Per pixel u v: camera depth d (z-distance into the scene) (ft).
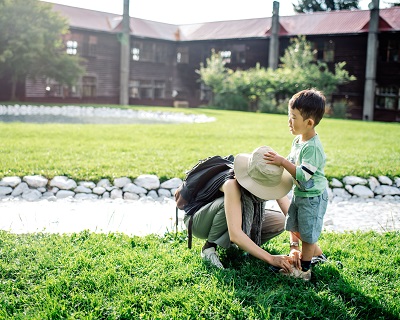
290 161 11.59
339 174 24.77
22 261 11.71
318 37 102.99
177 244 13.67
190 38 120.47
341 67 98.68
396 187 24.70
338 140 40.93
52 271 11.16
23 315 9.36
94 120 63.98
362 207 21.47
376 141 40.68
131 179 22.68
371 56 95.14
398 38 95.55
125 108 83.71
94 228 16.10
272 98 95.86
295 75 92.58
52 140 33.96
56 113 76.79
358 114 99.66
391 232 15.93
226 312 9.62
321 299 10.29
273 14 103.81
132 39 116.16
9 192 20.90
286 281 11.13
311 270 11.68
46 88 103.55
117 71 114.11
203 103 122.52
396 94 96.84
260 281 11.18
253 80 97.25
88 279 10.73
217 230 11.92
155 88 122.72
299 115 10.74
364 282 11.24
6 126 42.42
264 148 11.16
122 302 9.79
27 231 15.17
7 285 10.52
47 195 21.03
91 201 20.40
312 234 11.18
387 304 10.25
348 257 13.00
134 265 11.57
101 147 31.35
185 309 9.63
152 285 10.55
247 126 51.62
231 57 116.88
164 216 18.12
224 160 12.63
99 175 22.62
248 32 112.88
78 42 107.65
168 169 24.38
